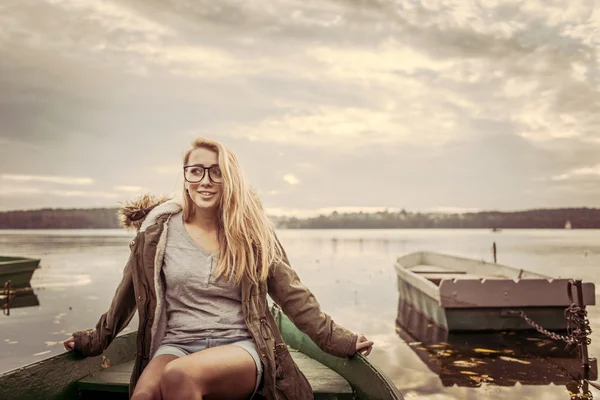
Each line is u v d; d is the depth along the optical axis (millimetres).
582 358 5438
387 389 2430
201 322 2332
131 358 3312
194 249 2418
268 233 2525
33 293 11531
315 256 23281
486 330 6758
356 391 2805
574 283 5641
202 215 2492
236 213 2412
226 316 2354
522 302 6598
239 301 2418
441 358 5727
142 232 2449
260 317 2391
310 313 2512
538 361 5570
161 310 2389
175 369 1994
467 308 6715
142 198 2598
